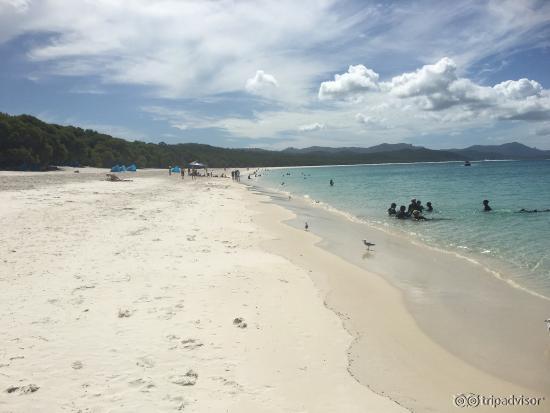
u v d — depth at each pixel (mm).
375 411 6484
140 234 17969
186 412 5957
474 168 149625
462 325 10000
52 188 37781
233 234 20328
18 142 70812
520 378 7633
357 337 9172
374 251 18344
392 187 62250
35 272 11719
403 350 8648
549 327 9266
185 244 16797
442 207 34312
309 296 11680
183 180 69438
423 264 15922
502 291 12555
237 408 6191
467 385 7383
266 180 93812
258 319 9625
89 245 15242
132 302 10016
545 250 17609
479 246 18938
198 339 8297
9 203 24953
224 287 11688
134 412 5859
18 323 8469
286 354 8078
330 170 176875
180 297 10602
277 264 14914
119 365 7098
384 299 11820
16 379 6453
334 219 28984
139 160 123062
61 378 6582
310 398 6676
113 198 32062
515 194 44281
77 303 9711
